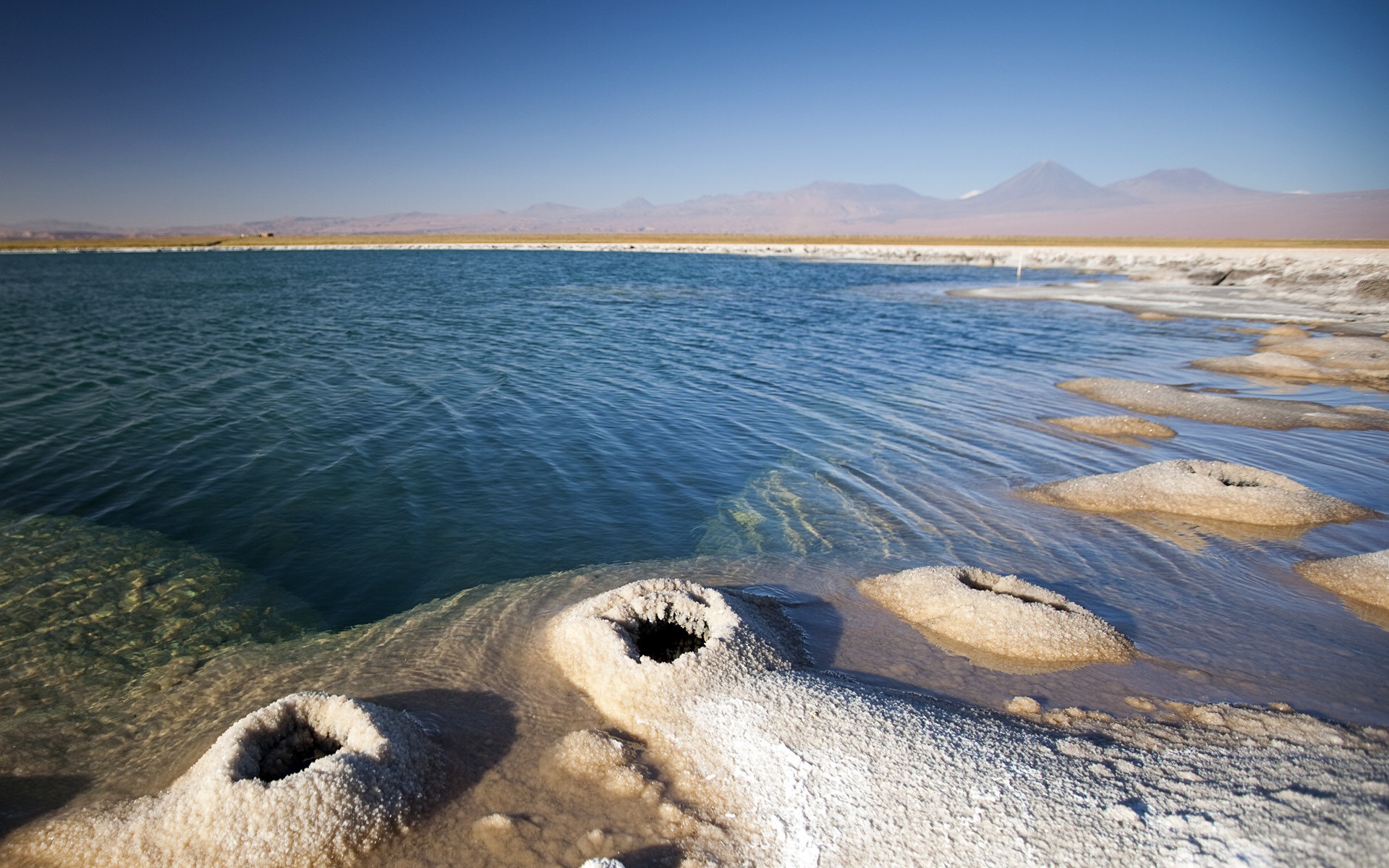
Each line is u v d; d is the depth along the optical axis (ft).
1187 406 45.42
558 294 115.65
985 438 38.99
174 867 12.09
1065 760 13.75
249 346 62.34
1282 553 25.61
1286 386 53.52
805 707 15.57
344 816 12.44
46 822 13.30
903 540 26.66
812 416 42.75
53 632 19.61
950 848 11.60
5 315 83.56
